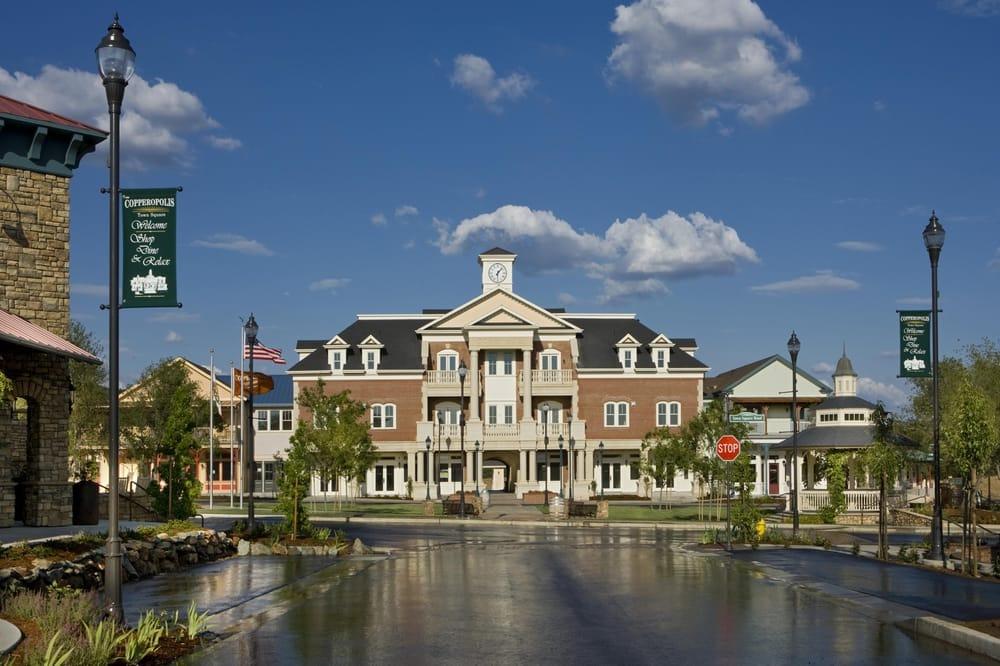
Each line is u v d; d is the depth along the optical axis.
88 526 27.44
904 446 39.31
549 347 80.06
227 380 92.44
